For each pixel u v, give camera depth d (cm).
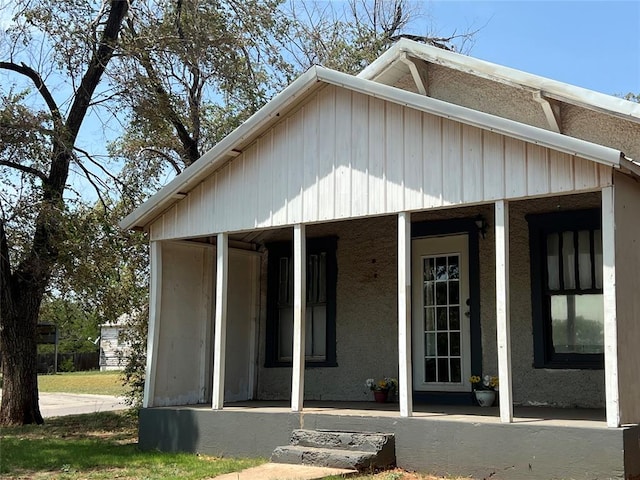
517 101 1042
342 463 810
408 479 782
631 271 754
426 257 1116
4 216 1362
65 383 3044
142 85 1498
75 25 1448
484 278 1048
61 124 1373
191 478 793
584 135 973
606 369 707
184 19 1534
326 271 1215
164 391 1077
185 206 1058
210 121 1773
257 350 1241
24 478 831
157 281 1079
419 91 1119
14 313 1429
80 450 1032
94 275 1427
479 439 773
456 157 832
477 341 1041
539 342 984
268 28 1647
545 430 732
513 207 1038
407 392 836
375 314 1151
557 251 998
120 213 1495
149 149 1705
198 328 1141
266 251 1266
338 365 1172
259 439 934
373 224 1178
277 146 981
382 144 891
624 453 684
